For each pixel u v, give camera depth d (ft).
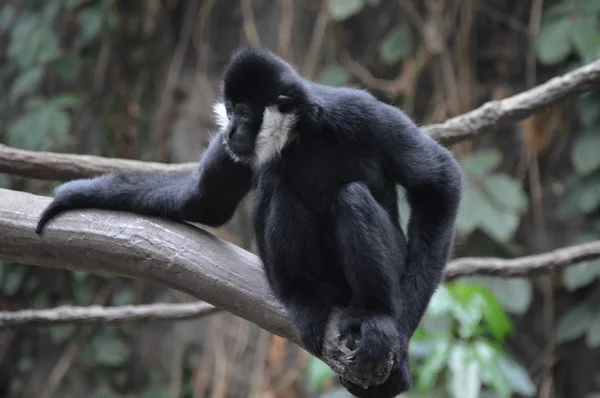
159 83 56.85
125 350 54.29
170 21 56.65
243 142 20.39
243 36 54.95
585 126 47.65
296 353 49.85
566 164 49.52
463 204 44.91
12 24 57.00
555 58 46.26
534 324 49.62
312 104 20.12
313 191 20.26
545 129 48.73
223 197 21.88
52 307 56.75
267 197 20.49
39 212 22.85
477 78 51.49
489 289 44.52
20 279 55.72
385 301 18.25
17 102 57.93
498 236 44.21
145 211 22.13
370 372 17.44
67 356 54.29
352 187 18.53
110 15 55.62
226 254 20.97
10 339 56.95
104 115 56.95
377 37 52.03
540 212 49.34
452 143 29.91
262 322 20.26
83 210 22.45
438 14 50.21
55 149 55.88
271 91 20.22
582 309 47.06
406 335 18.88
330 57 52.13
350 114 20.12
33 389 55.98
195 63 55.93
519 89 50.90
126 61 56.95
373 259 18.02
